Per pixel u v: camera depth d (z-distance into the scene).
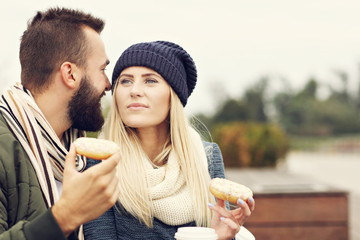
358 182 11.59
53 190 1.34
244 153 12.26
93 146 1.18
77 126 1.59
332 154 37.91
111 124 1.74
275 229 4.05
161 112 1.71
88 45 1.51
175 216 1.70
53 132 1.43
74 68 1.48
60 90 1.48
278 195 4.07
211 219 1.73
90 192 1.06
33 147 1.34
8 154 1.21
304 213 4.05
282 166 12.56
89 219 1.09
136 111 1.65
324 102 62.28
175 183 1.74
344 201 4.05
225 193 1.48
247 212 1.46
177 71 1.74
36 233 1.04
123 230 1.68
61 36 1.46
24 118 1.35
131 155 1.72
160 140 1.84
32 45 1.46
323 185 4.54
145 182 1.69
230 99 46.84
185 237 1.36
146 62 1.67
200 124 2.15
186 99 1.84
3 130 1.25
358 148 38.44
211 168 1.93
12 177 1.19
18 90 1.41
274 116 62.44
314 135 60.97
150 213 1.68
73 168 1.13
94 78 1.54
